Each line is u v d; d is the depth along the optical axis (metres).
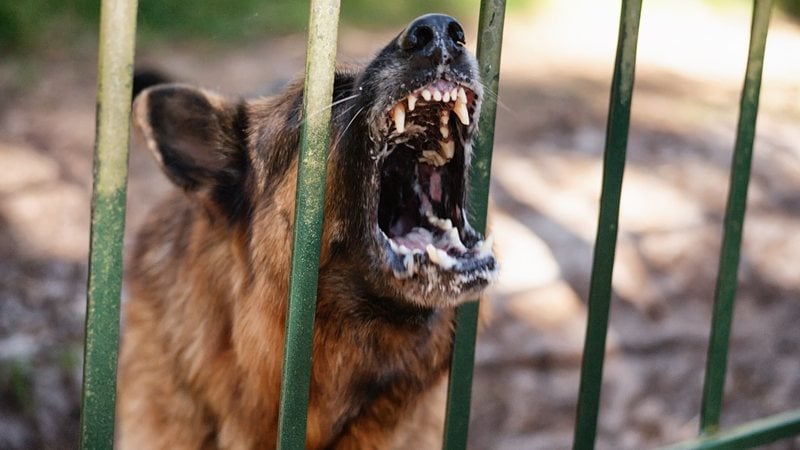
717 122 9.94
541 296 6.16
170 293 3.68
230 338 3.36
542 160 8.40
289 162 3.01
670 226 7.18
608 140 2.61
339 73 3.04
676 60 12.48
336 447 3.42
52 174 6.77
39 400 4.52
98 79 1.85
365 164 2.87
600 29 13.65
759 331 6.04
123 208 1.90
